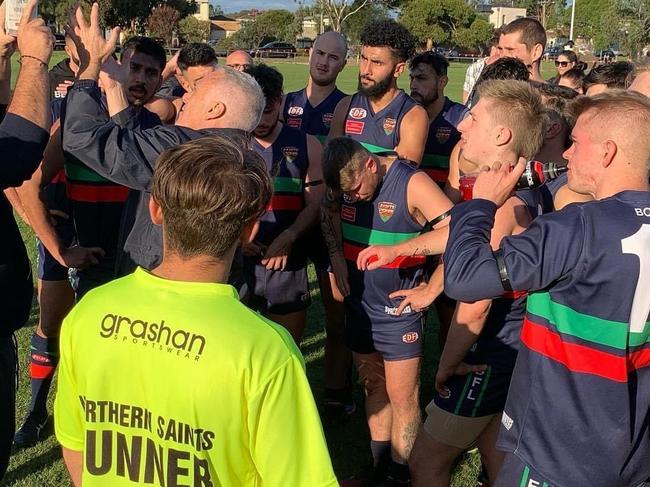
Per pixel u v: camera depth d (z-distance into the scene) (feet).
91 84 8.89
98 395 5.52
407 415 11.21
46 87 8.04
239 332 5.23
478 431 9.48
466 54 202.59
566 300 6.62
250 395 5.12
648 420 6.83
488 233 6.98
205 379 5.14
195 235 5.33
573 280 6.51
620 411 6.58
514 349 9.09
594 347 6.51
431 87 17.12
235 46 211.41
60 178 13.58
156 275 5.59
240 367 5.11
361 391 16.17
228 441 5.23
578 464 6.71
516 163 8.05
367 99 15.11
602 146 6.75
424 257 11.24
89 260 11.95
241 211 5.40
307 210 13.25
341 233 11.62
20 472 12.39
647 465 6.95
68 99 8.79
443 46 208.95
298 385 5.32
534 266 6.48
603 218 6.48
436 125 17.61
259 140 13.28
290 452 5.24
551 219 6.66
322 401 15.26
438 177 17.83
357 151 10.37
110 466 5.57
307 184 13.34
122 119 9.52
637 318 6.43
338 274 11.59
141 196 9.53
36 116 7.84
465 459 13.34
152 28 164.55
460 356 9.04
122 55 13.93
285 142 13.30
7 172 7.70
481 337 9.18
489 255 6.69
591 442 6.65
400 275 10.88
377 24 14.43
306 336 18.69
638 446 6.81
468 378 9.23
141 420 5.41
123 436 5.50
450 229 7.22
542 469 6.86
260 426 5.19
